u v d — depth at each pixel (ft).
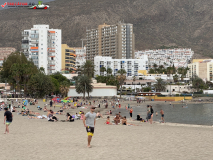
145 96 577.43
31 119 155.84
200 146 75.61
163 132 105.70
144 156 63.57
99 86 519.19
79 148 72.38
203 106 432.66
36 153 66.54
